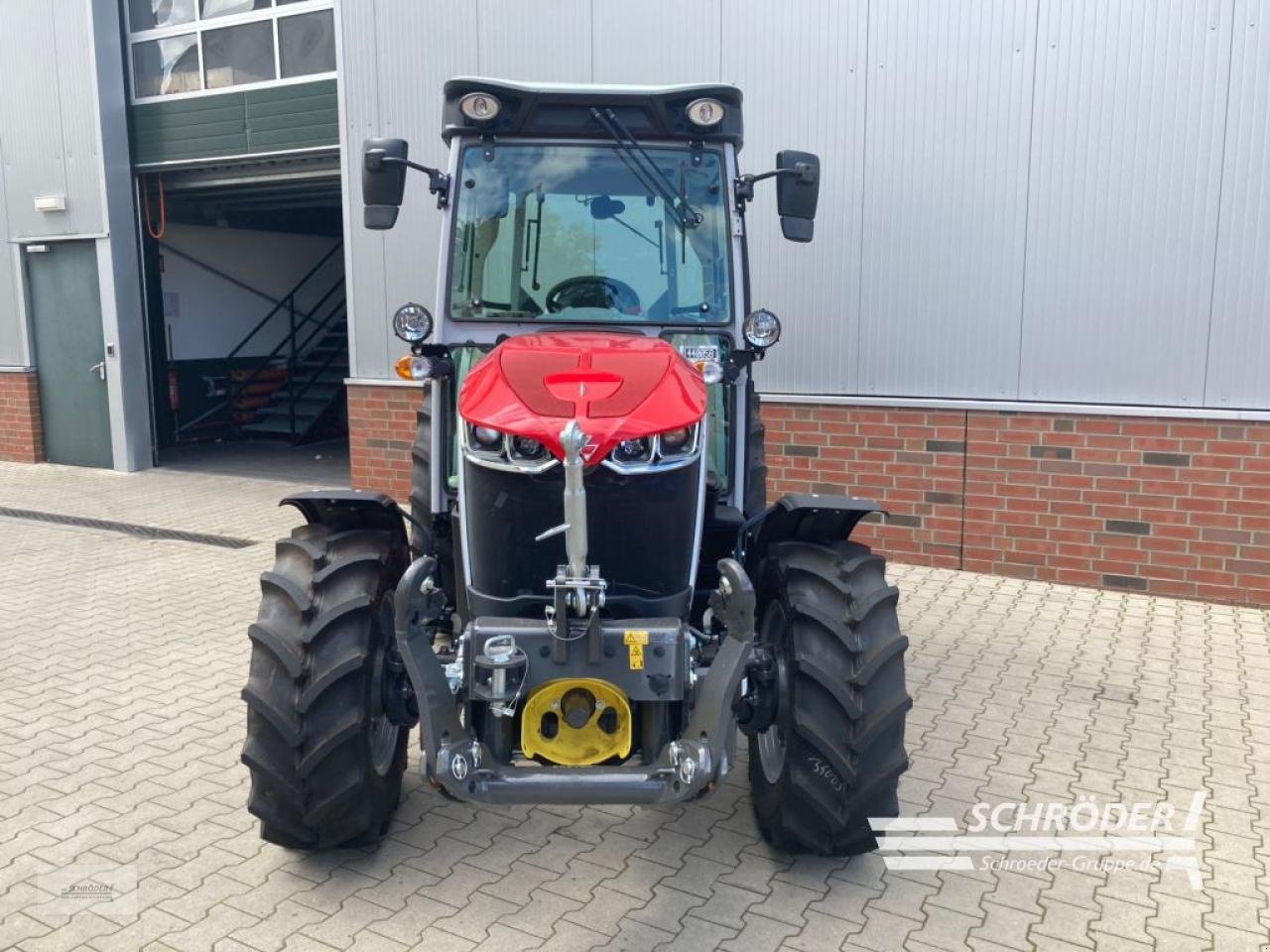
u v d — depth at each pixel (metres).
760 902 3.39
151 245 11.99
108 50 10.28
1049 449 6.65
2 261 11.31
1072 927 3.27
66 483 10.55
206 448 12.90
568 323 3.95
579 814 3.98
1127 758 4.42
